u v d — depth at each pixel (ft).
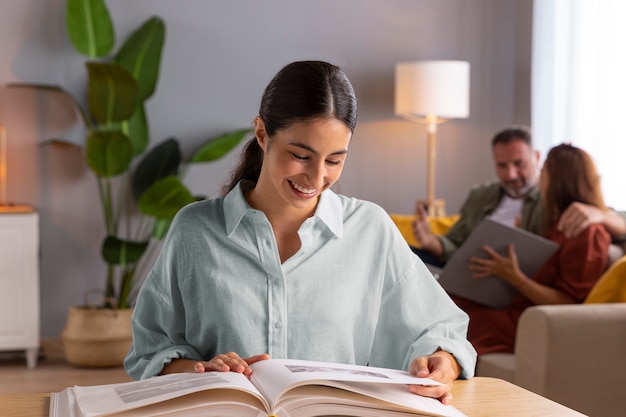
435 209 19.48
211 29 19.48
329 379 4.60
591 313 10.72
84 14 18.04
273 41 19.85
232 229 5.78
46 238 18.81
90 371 17.51
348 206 6.09
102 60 18.81
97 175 17.69
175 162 18.79
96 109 17.49
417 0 20.65
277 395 4.45
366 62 20.44
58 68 18.69
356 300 5.93
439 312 6.04
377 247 6.02
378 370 5.11
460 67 18.97
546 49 19.72
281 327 5.74
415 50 20.68
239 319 5.72
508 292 12.78
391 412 4.57
